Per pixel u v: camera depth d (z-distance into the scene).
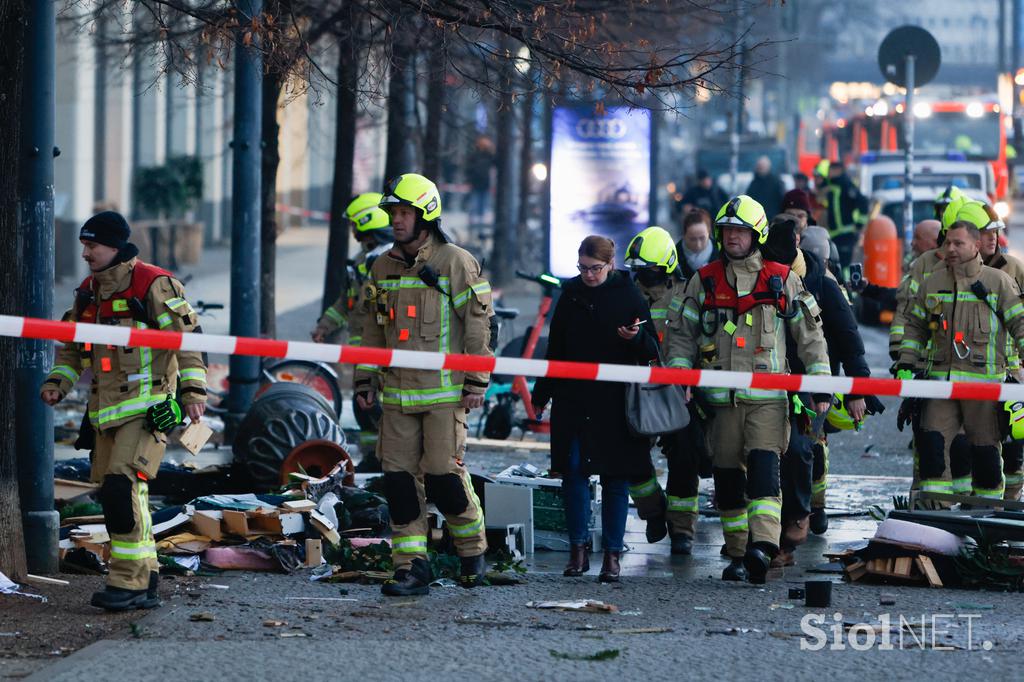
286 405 30.06
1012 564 23.50
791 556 25.16
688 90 29.91
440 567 23.56
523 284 87.69
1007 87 109.12
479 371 21.83
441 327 22.30
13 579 22.52
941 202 32.56
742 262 23.80
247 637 19.17
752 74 39.53
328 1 39.03
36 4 22.92
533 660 17.97
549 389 24.12
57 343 27.12
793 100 195.88
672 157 180.62
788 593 22.58
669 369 22.30
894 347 27.97
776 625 20.33
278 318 68.12
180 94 100.81
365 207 32.00
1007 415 26.92
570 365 21.94
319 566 24.22
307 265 101.44
